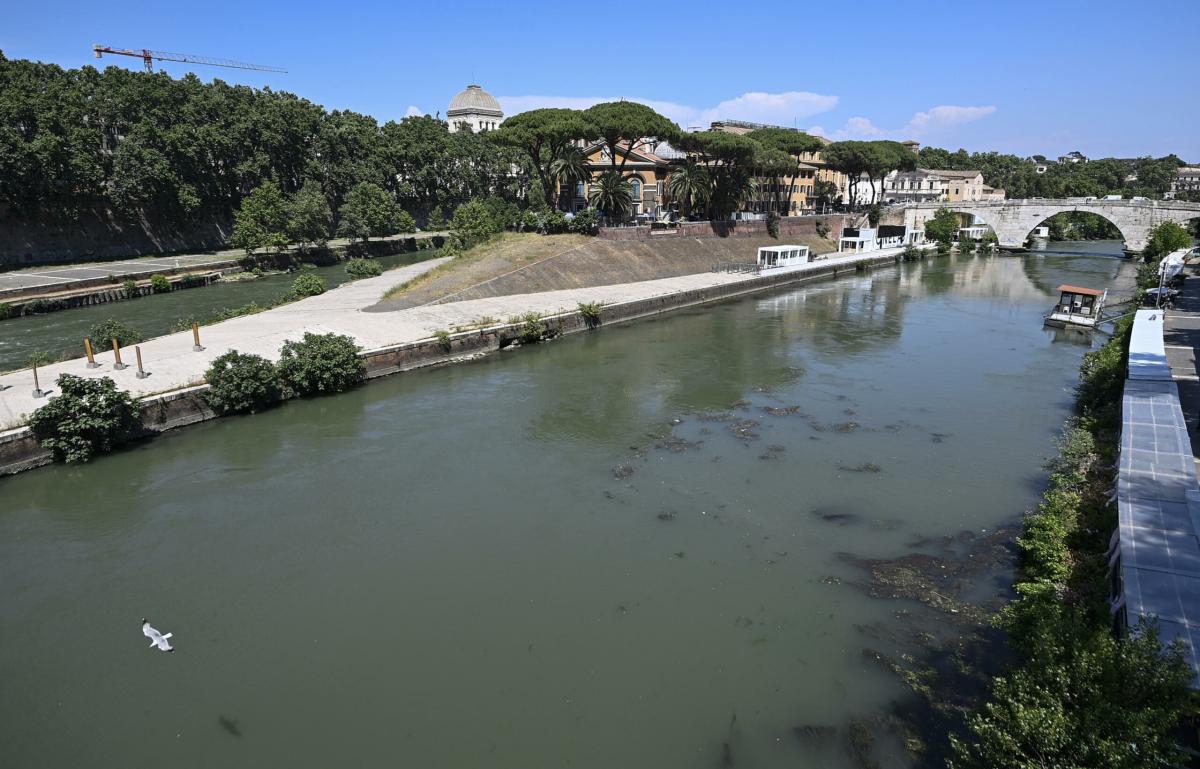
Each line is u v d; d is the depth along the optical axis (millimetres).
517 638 18359
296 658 17734
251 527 24094
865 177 154500
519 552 22484
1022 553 22047
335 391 38781
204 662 17641
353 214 102812
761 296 74125
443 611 19516
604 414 35469
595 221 78625
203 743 15172
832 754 14617
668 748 14852
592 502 25906
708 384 40656
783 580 20891
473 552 22484
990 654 17438
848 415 35344
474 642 18234
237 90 103000
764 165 96438
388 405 36656
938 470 28641
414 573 21344
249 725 15641
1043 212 114562
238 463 29281
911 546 22766
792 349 49438
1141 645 12281
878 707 15859
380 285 64500
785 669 17125
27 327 52656
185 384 34375
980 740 14562
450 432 32812
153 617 19359
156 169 85750
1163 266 63031
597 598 20047
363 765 14508
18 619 19266
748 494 26578
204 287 74875
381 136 121875
